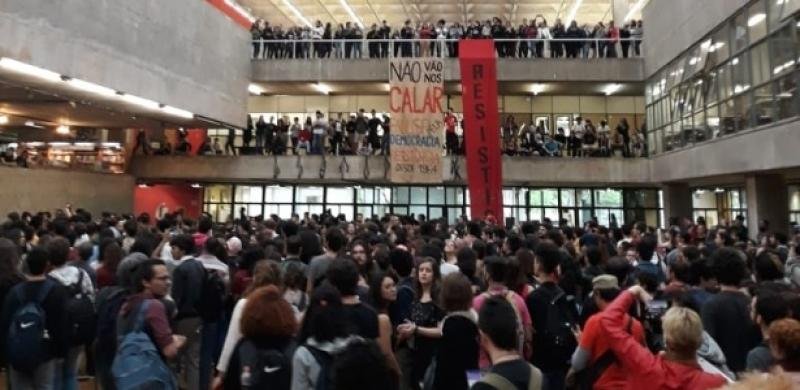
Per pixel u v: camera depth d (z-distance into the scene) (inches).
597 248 248.2
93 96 546.3
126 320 154.5
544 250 186.1
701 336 113.1
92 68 495.2
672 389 110.1
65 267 204.2
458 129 807.1
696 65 636.7
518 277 202.2
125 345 147.2
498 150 641.0
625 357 119.1
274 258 240.2
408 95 679.1
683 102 673.0
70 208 605.3
